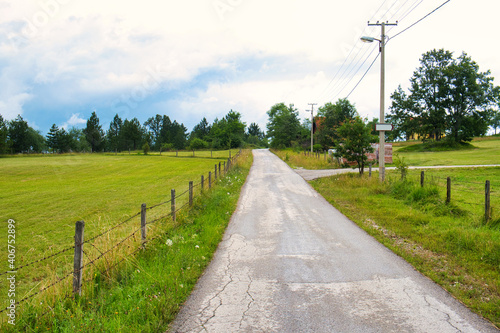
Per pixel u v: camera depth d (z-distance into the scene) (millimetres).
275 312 4418
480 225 8445
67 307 4484
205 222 9359
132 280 5312
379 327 3988
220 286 5336
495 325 4012
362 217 10547
